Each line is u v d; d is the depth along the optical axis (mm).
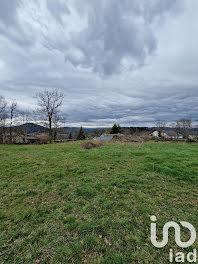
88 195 3996
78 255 2162
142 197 3787
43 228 2725
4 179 5242
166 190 4172
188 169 5555
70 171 6039
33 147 13266
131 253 2178
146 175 5348
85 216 3070
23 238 2504
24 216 3078
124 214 3100
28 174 5727
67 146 13336
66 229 2688
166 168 5750
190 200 3615
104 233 2572
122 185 4559
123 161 7289
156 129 56156
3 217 3068
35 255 2176
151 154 8406
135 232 2584
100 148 11648
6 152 10406
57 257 2135
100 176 5387
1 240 2457
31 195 4062
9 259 2127
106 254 2168
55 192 4234
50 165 6887
